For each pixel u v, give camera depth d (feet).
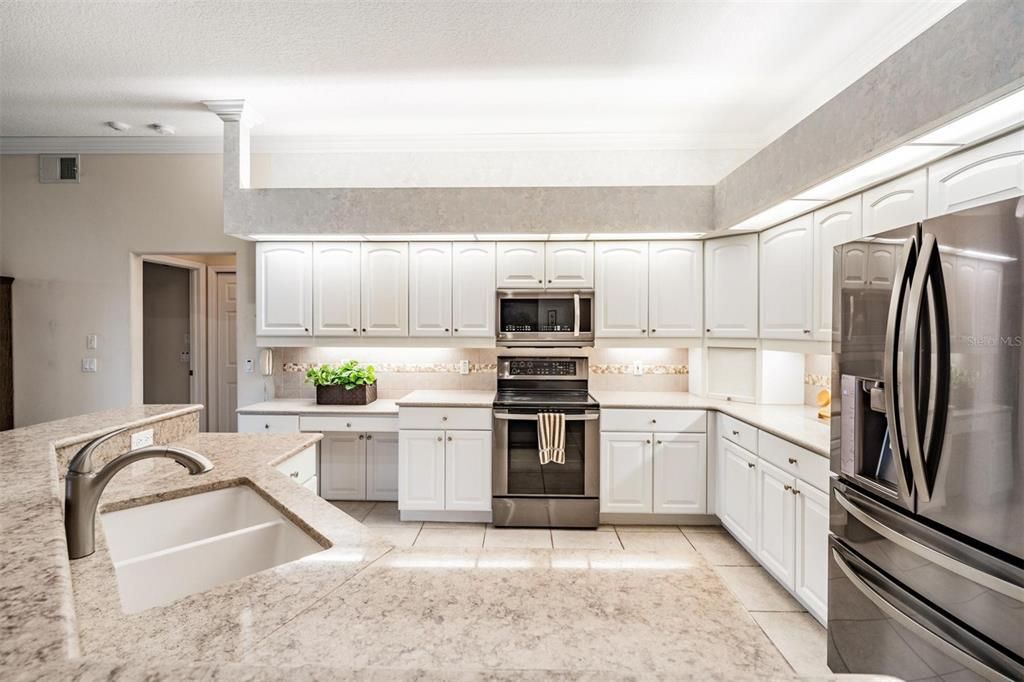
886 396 5.00
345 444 12.42
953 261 4.43
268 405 12.26
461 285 12.01
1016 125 4.90
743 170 9.35
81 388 12.53
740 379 11.30
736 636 2.63
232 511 5.55
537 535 10.71
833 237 8.15
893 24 7.48
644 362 12.98
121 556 4.81
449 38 7.96
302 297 12.09
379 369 13.30
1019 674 3.88
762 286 10.52
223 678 1.62
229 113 10.39
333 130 11.67
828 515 6.64
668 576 3.30
